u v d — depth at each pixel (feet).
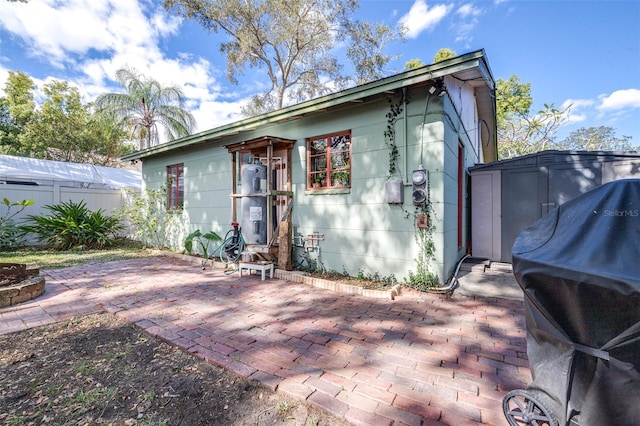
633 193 5.57
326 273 17.47
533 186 18.38
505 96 55.01
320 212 17.94
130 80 49.62
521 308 11.94
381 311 11.82
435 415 5.91
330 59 50.80
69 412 6.15
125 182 41.75
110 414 6.10
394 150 15.19
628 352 4.36
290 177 19.22
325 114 17.70
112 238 33.68
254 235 18.43
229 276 18.03
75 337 9.69
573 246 5.29
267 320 10.98
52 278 17.43
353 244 16.62
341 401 6.33
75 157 57.16
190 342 9.17
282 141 18.52
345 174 17.35
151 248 28.91
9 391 6.84
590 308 4.61
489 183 19.69
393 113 15.24
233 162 21.08
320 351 8.59
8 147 52.75
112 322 10.93
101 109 48.24
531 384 5.45
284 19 45.09
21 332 10.03
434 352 8.49
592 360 4.69
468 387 6.84
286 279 17.15
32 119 53.52
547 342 5.33
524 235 6.57
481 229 19.85
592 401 4.67
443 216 13.96
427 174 14.29
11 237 27.71
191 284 16.14
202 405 6.37
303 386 6.86
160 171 29.96
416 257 14.64
